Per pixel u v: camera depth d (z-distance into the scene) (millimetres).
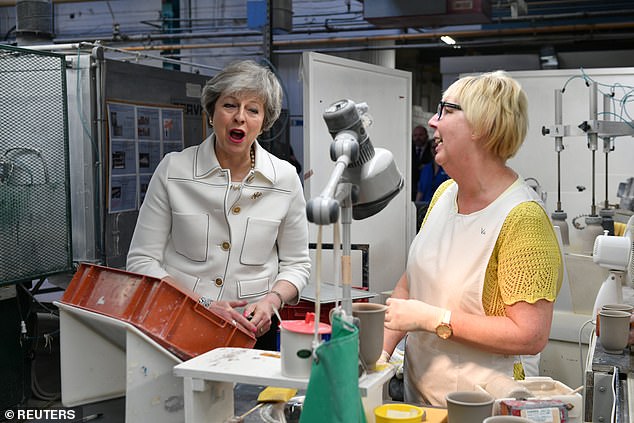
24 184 3102
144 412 1448
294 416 1463
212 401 1426
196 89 4219
